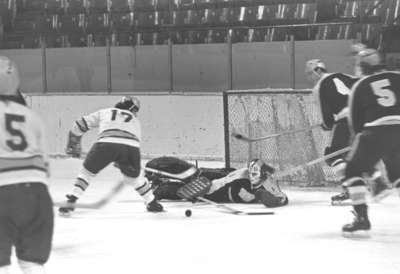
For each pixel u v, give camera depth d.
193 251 7.80
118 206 11.32
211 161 16.12
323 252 7.58
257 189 11.06
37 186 5.09
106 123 10.50
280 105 13.19
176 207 11.14
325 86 10.23
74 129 10.68
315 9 18.95
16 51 19.48
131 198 12.16
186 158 16.48
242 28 18.45
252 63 17.67
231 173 11.48
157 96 16.73
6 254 4.99
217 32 19.03
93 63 18.92
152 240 8.48
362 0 18.64
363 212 8.27
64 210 10.31
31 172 5.08
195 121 16.38
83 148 17.42
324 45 17.09
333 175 12.80
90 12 20.88
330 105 10.23
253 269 6.90
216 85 18.03
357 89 8.10
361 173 8.23
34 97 18.00
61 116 17.75
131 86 18.73
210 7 19.89
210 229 9.13
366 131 8.00
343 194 10.91
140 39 19.77
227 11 19.72
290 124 13.12
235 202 11.46
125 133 10.45
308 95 12.94
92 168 10.45
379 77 8.12
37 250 5.11
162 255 7.62
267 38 18.67
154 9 20.44
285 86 17.42
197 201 11.61
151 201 10.62
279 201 10.88
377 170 9.52
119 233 8.98
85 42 20.12
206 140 16.28
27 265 5.15
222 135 16.08
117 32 19.88
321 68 10.82
